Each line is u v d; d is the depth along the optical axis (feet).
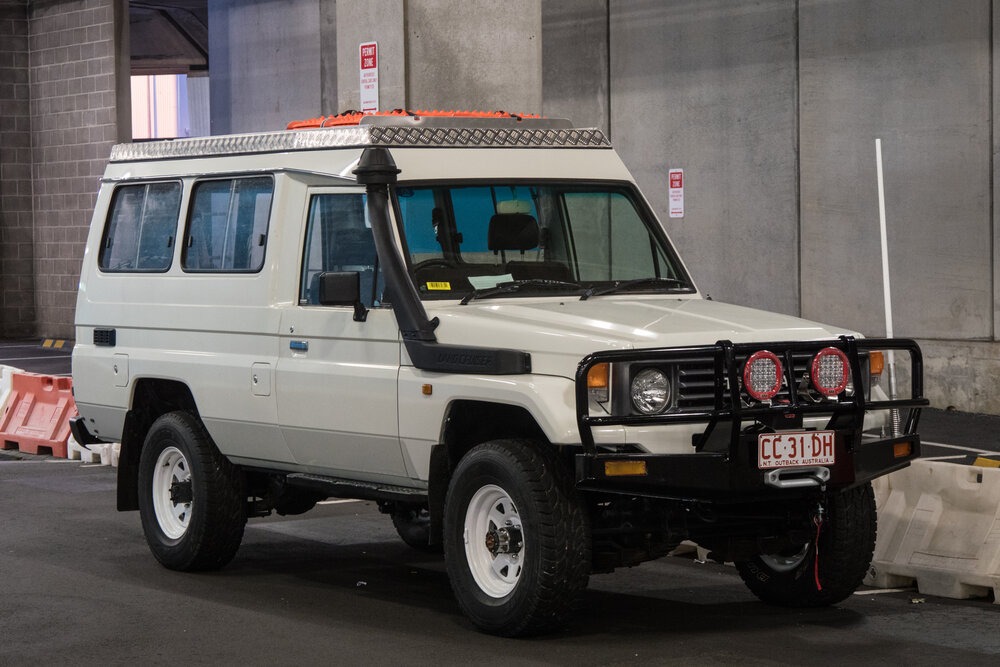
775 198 67.36
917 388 27.35
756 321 26.73
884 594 30.68
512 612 25.50
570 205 29.99
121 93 106.42
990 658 24.62
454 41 50.70
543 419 24.77
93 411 36.14
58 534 38.27
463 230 28.63
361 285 28.94
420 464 27.84
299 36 89.61
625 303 28.45
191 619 28.19
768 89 67.26
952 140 59.98
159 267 34.22
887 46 61.98
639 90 73.61
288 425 30.30
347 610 29.01
